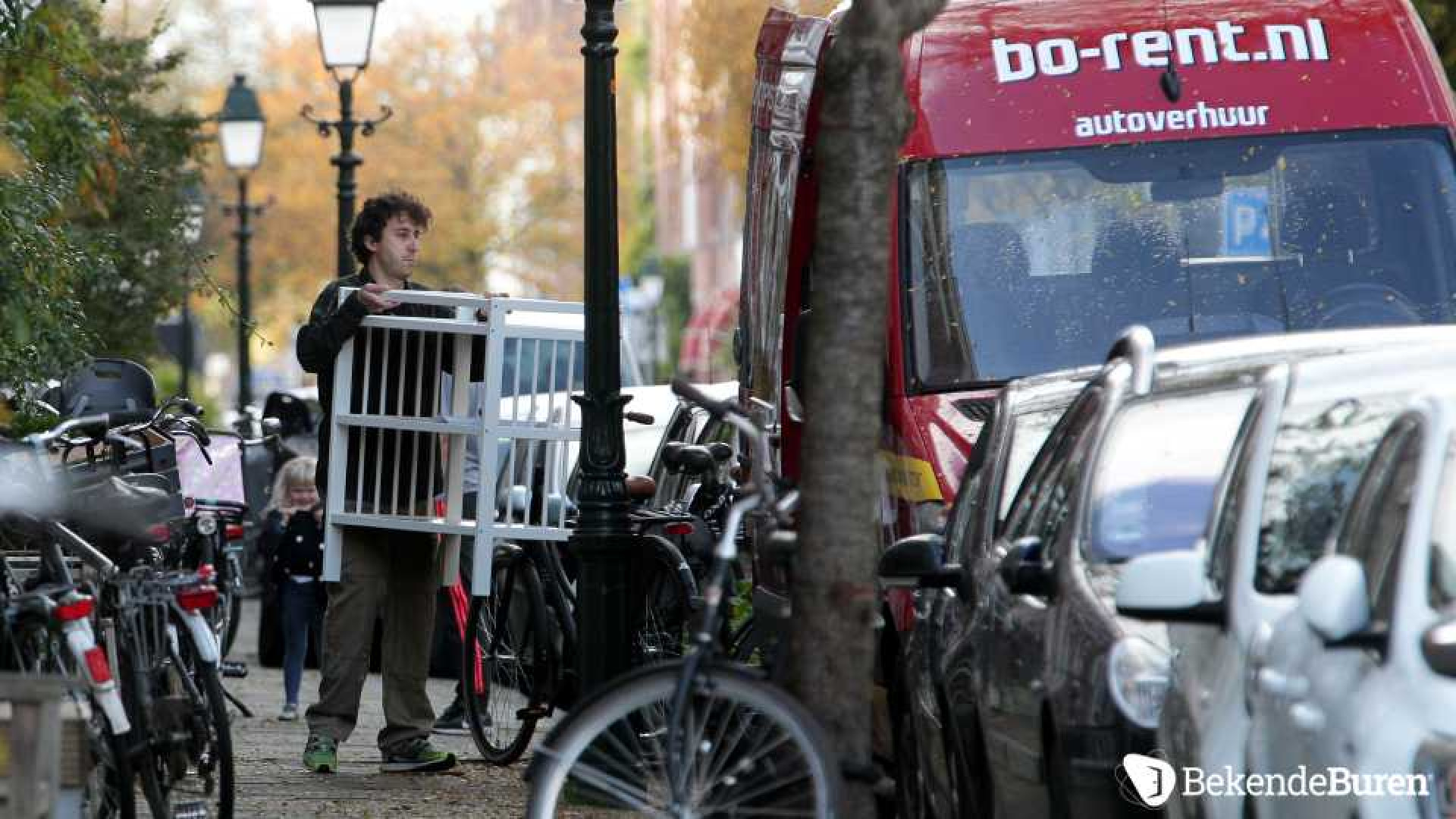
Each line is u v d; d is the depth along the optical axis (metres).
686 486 32.03
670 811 15.02
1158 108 24.77
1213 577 14.53
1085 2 25.23
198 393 95.50
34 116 29.81
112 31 49.19
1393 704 11.83
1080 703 14.91
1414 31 25.30
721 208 134.00
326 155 139.62
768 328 25.70
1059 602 15.88
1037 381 20.59
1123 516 16.22
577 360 33.28
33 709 14.79
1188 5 25.16
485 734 27.72
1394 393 14.64
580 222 139.25
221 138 61.31
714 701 15.12
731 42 79.38
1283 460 14.45
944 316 24.14
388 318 26.00
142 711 18.84
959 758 18.12
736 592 26.70
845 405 16.08
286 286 142.25
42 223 25.61
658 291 119.62
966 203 24.42
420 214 26.78
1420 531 12.44
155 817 18.88
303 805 23.78
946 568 18.89
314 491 33.62
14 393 25.56
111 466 22.48
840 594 16.05
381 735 26.66
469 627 28.17
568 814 15.19
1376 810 11.63
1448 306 24.27
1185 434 16.62
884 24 15.92
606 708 15.23
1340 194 24.59
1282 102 24.81
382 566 26.41
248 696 37.59
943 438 23.47
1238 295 24.25
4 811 14.70
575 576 28.83
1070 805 15.02
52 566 19.05
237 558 34.28
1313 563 13.87
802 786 14.98
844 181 16.03
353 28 46.09
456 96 138.00
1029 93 24.78
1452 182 24.62
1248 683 13.39
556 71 139.38
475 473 27.73
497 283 141.12
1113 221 24.48
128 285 45.28
